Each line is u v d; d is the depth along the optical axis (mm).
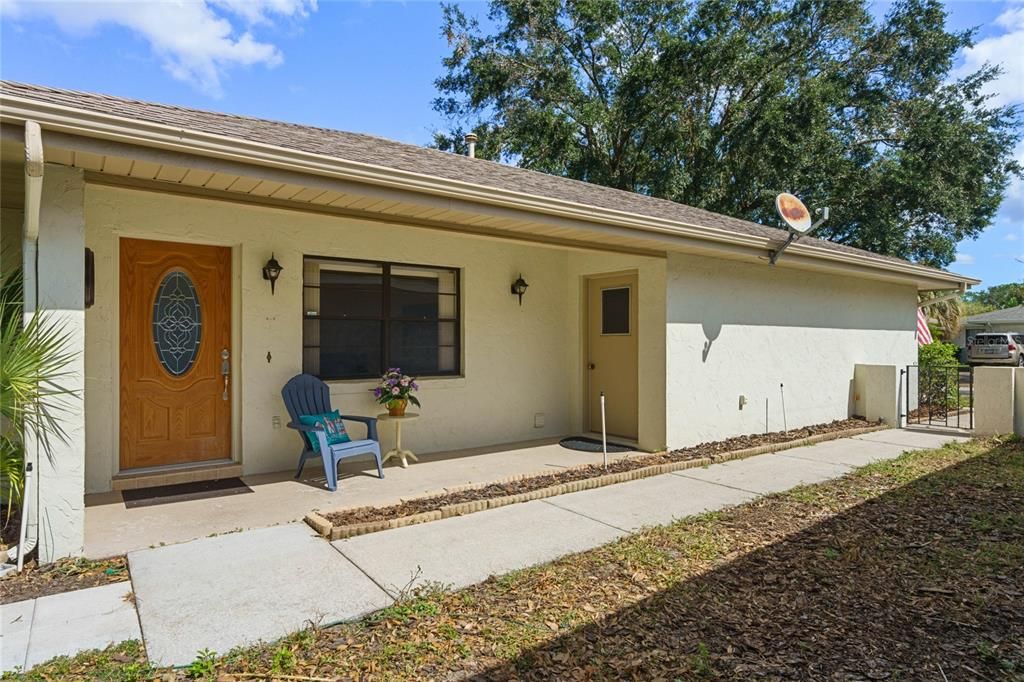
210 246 6039
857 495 5590
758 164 18812
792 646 2887
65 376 3756
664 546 4219
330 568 3750
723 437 8133
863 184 18188
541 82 20656
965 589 3520
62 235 3768
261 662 2703
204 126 4250
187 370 5934
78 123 3309
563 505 5254
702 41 18375
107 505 5008
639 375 7723
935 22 18172
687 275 7652
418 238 7223
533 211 5539
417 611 3197
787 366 9133
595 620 3145
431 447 7398
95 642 2840
